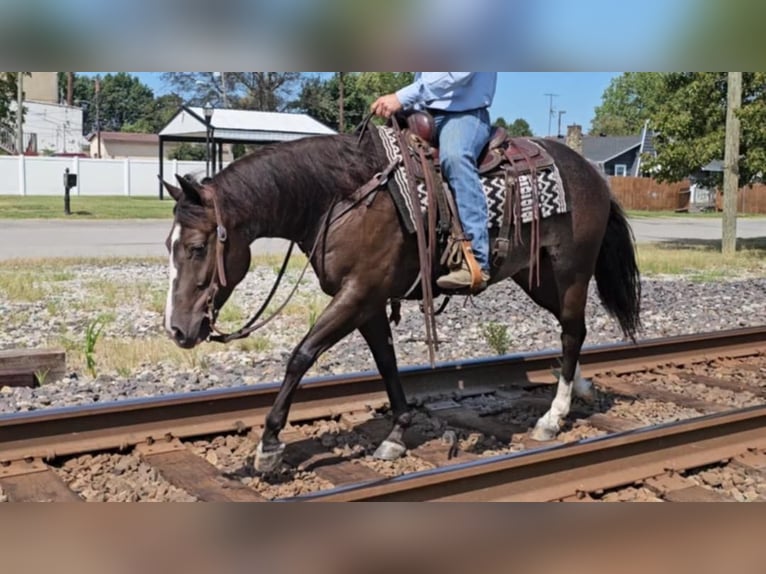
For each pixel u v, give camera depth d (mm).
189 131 37625
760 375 7875
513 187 5207
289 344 8797
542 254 5613
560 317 5875
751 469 5277
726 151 20703
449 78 4828
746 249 22297
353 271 4809
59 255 16953
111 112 102188
